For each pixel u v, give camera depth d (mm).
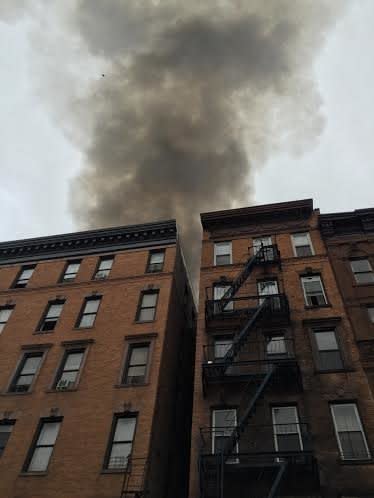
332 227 24734
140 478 15523
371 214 24484
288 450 15195
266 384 16672
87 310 23766
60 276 26703
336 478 14273
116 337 21297
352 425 15773
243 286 22516
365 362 17609
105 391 18781
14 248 29328
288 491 14195
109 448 16828
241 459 15406
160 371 19453
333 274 21969
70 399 18797
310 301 21062
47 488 15820
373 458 14625
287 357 18531
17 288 26422
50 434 17922
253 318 18969
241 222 27047
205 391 17781
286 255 23812
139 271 25422
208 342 20109
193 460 15672
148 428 17062
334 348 18641
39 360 21297
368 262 22484
